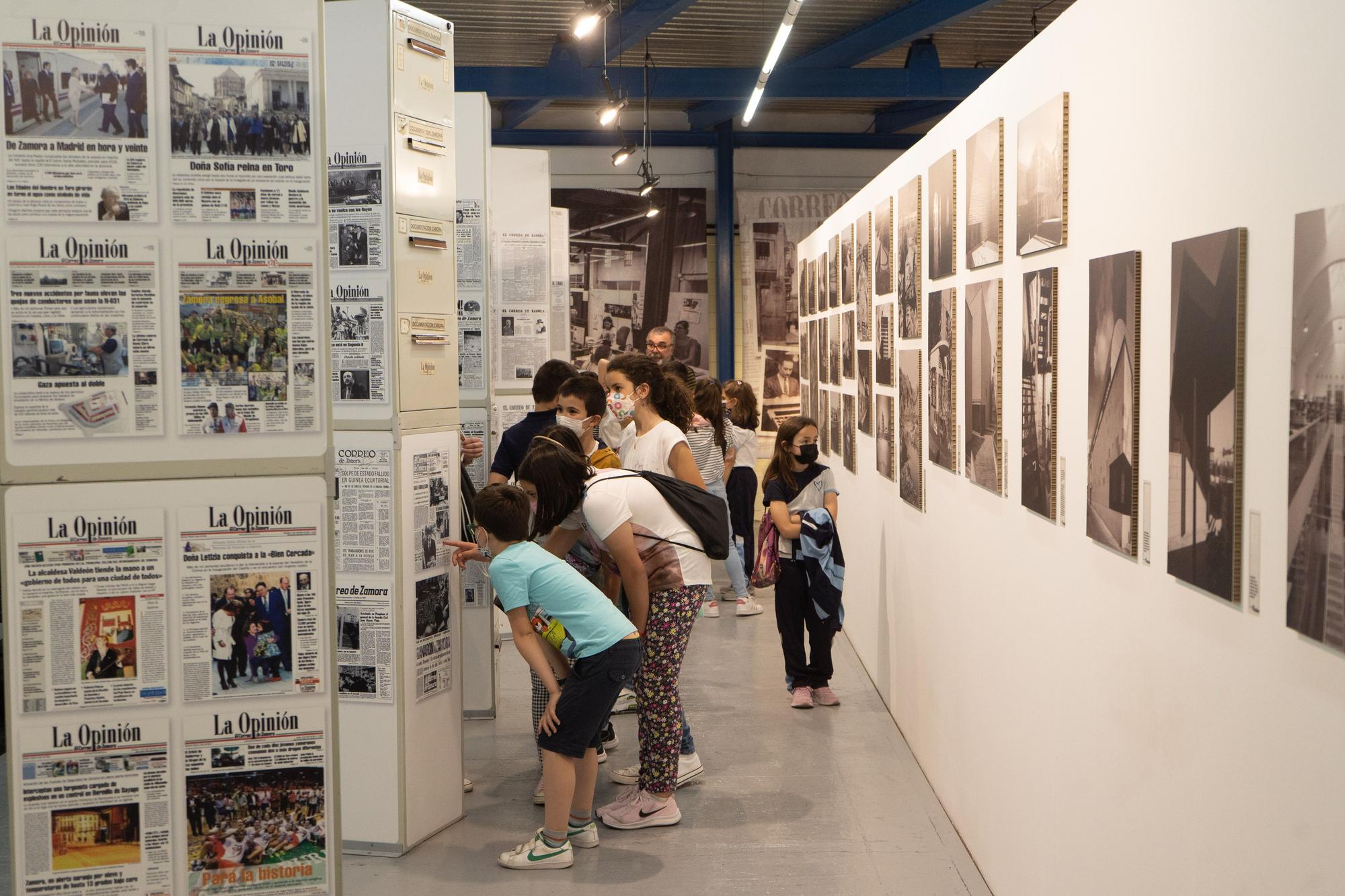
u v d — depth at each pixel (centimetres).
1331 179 172
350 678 405
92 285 254
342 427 398
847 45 1134
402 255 398
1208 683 216
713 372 1628
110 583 257
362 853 409
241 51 257
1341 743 171
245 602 263
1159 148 237
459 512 445
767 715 586
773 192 1587
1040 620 321
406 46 401
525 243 757
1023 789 337
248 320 260
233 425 260
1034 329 322
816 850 410
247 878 265
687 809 454
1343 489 167
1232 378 203
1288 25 185
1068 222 297
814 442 600
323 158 261
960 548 419
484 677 591
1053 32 307
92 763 259
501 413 758
